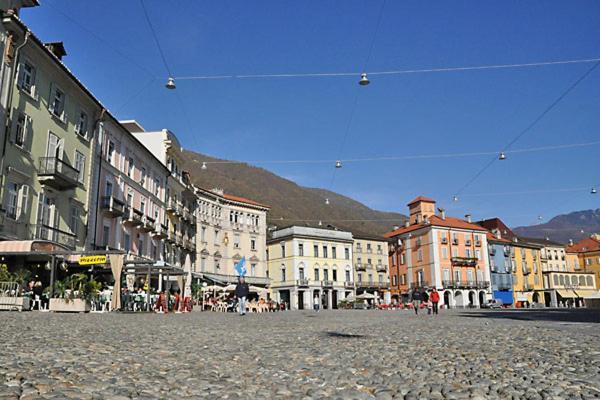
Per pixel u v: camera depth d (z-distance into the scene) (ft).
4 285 67.72
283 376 17.53
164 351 24.14
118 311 78.43
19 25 77.20
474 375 17.87
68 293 70.90
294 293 235.81
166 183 155.22
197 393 14.52
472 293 260.01
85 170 101.45
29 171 82.33
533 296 298.76
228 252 204.95
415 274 262.06
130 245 125.80
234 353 24.04
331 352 24.88
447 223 257.75
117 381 15.87
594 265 346.13
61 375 16.43
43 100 86.48
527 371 18.67
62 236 91.56
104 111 107.04
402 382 16.51
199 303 129.80
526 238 334.24
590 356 22.70
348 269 257.96
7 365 17.88
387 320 66.13
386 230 512.22
